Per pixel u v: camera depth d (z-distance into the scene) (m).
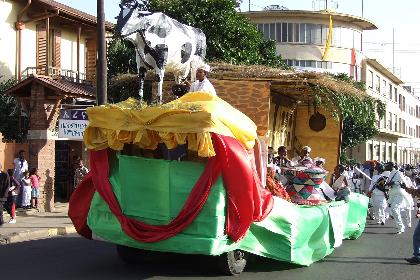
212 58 20.53
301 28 49.47
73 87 19.09
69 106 18.05
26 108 18.08
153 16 10.90
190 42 11.71
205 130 7.89
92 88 21.91
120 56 20.81
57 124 18.17
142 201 8.52
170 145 8.13
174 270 9.52
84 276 9.00
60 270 9.48
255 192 8.34
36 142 17.83
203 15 20.66
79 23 25.00
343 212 12.03
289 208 9.73
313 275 9.57
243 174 8.18
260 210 8.51
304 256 10.07
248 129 8.65
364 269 10.30
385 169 17.41
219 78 12.59
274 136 14.55
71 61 26.14
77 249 11.73
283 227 9.44
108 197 8.78
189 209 8.16
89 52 27.19
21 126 20.64
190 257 10.59
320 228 10.60
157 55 10.88
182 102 8.48
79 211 9.34
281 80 12.29
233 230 8.28
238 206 8.26
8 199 15.29
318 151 15.59
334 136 15.44
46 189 18.06
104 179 8.88
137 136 8.30
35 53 24.09
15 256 10.86
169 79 13.24
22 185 17.28
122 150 8.94
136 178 8.51
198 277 8.98
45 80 17.64
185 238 8.19
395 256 11.82
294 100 15.26
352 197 13.25
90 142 8.88
